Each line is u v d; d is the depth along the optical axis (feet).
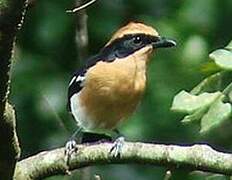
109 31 53.26
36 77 51.39
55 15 52.34
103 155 26.27
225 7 52.21
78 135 36.29
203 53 51.19
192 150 25.54
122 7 54.24
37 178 26.37
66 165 26.37
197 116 24.56
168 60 51.26
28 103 50.93
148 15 54.08
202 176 34.71
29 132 51.19
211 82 25.93
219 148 50.70
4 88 21.90
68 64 52.80
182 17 52.80
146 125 51.13
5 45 20.98
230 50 24.71
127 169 51.62
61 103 51.08
